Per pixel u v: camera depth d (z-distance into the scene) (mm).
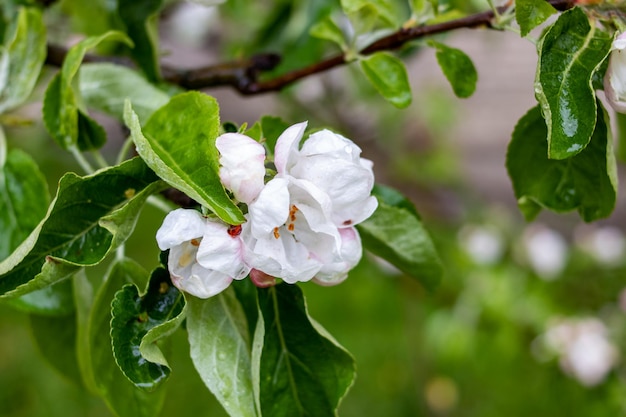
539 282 981
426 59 1423
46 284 474
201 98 487
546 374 919
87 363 552
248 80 626
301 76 607
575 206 540
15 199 563
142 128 491
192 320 491
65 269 476
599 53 490
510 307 949
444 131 1269
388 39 561
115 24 630
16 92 570
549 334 907
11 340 1256
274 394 511
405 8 656
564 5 510
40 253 483
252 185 464
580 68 487
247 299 510
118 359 475
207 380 488
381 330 1166
